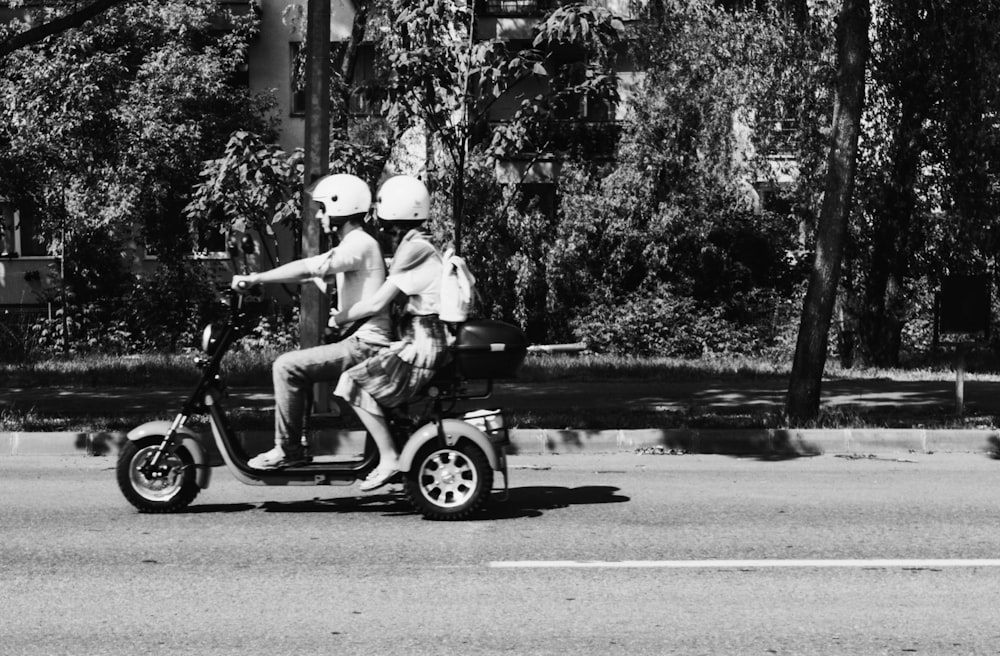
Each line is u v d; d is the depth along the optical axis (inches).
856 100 658.8
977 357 1316.4
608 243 1483.8
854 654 264.7
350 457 473.1
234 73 1594.5
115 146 1448.1
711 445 601.9
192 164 1471.5
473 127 948.6
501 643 271.4
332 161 1072.2
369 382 405.7
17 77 1429.6
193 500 452.1
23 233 1632.6
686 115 1446.9
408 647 268.5
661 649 267.3
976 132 1242.6
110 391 852.0
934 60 1251.8
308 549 368.5
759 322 1482.5
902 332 1473.9
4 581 328.8
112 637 276.2
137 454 427.2
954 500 456.8
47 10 1448.1
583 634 278.8
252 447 594.2
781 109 1357.0
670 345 1449.3
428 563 349.4
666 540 381.7
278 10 1633.9
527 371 994.7
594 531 396.2
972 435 604.4
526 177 1535.4
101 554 361.7
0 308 1619.1
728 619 292.0
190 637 276.2
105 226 1482.5
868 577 334.6
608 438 599.2
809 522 412.2
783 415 658.8
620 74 1541.6
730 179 1464.1
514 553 362.6
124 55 1477.6
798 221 1441.9
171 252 1540.4
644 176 1457.9
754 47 1384.1
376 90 941.2
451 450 410.0
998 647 270.2
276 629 282.5
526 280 1446.9
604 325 1450.5
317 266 412.2
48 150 1424.7
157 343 1502.2
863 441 604.4
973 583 328.2
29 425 625.6
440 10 916.0
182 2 1498.5
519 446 597.0
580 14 893.2
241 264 1560.0
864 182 1282.0
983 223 1270.9
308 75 649.6
